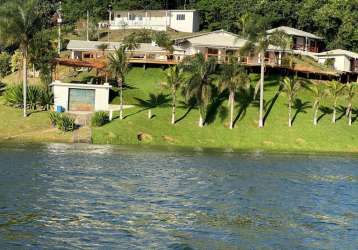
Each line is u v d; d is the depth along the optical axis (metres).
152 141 125.88
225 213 53.59
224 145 129.88
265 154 114.94
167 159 96.19
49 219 47.62
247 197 62.59
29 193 58.22
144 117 136.88
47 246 40.25
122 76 135.38
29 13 133.50
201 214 52.59
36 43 146.88
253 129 139.12
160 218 50.12
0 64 192.25
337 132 142.50
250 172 84.31
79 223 46.91
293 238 45.50
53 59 153.00
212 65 136.38
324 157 115.56
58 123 125.44
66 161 86.00
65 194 58.69
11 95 140.25
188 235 44.84
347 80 195.88
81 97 144.25
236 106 149.12
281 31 148.88
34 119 131.88
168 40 178.62
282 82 168.25
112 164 85.31
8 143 110.88
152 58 179.12
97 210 51.91
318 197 65.00
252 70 175.12
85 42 192.00
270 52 186.00
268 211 55.47
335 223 51.38
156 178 73.25
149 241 42.62
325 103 161.62
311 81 178.50
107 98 144.75
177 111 143.00
